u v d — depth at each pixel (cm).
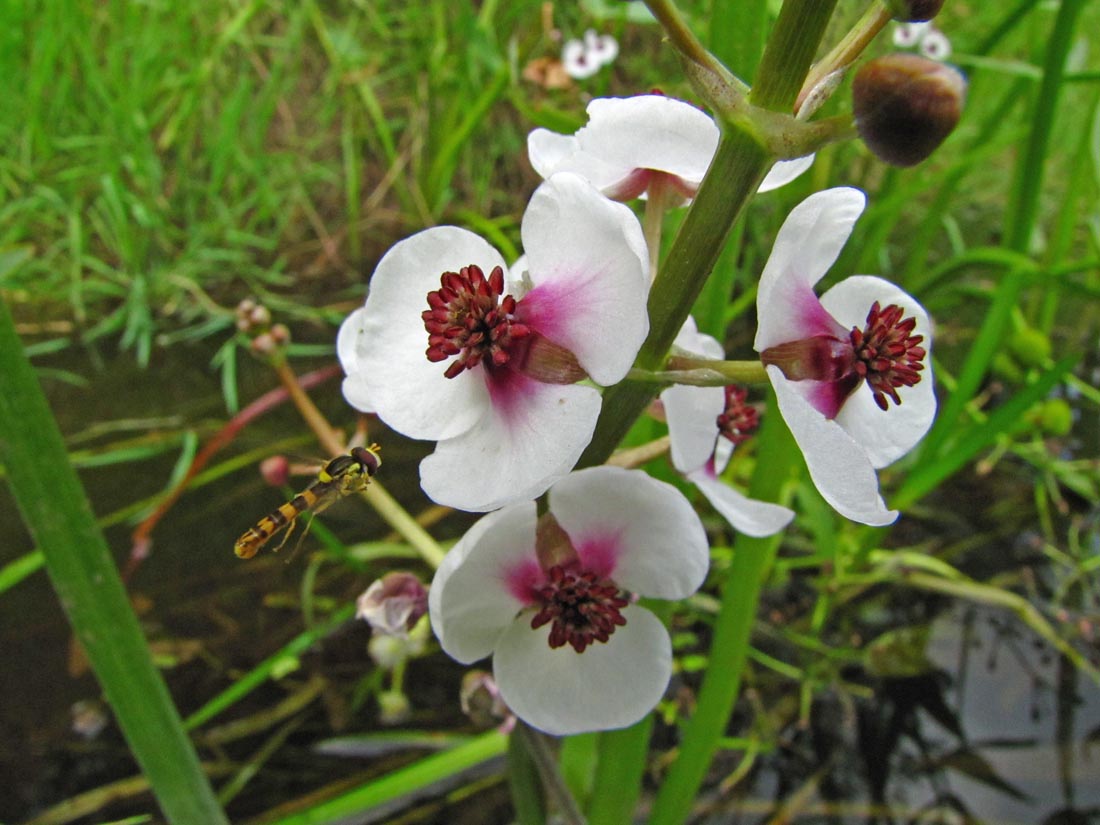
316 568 18
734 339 24
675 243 6
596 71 27
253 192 27
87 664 16
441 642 7
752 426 9
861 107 6
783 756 15
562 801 10
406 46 29
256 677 15
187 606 17
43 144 25
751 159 6
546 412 7
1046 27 30
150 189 25
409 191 28
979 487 22
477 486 7
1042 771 15
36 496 8
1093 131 21
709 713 12
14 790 14
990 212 31
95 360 22
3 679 15
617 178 8
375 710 15
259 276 25
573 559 8
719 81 6
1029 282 18
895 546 20
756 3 11
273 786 14
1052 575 19
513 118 28
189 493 19
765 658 17
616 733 12
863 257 22
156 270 24
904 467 22
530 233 7
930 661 17
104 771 14
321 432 13
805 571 19
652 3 6
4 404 8
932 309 24
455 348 7
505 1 29
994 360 24
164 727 9
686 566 8
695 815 14
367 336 7
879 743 15
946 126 5
